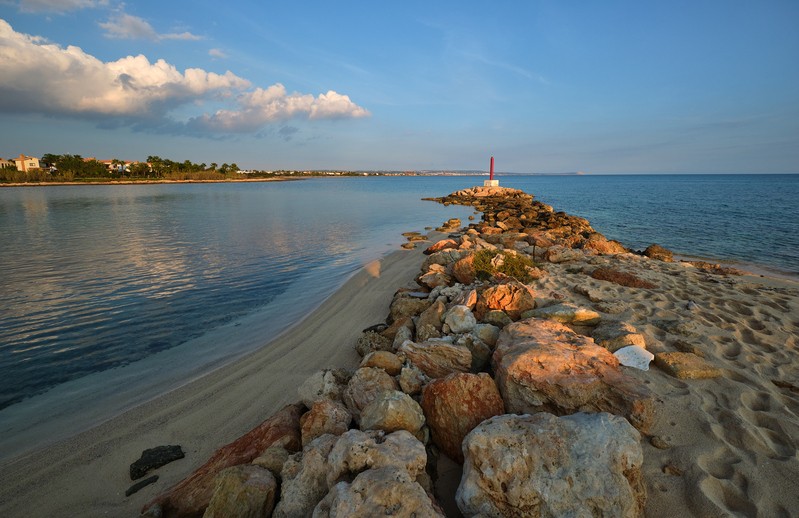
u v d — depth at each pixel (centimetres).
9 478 564
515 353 573
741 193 7550
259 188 10844
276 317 1219
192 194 7981
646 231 3034
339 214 4353
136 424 679
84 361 940
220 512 402
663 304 945
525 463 379
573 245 2147
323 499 380
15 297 1405
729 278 1266
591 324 795
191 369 890
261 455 486
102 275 1709
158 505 469
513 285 897
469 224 3516
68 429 680
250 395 755
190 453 601
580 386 498
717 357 667
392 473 375
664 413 521
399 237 2783
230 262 1973
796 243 2433
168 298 1406
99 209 4753
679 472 430
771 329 786
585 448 381
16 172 11819
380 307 1224
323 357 898
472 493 383
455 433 494
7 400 778
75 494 530
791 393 574
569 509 353
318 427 526
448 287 1132
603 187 11794
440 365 670
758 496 396
